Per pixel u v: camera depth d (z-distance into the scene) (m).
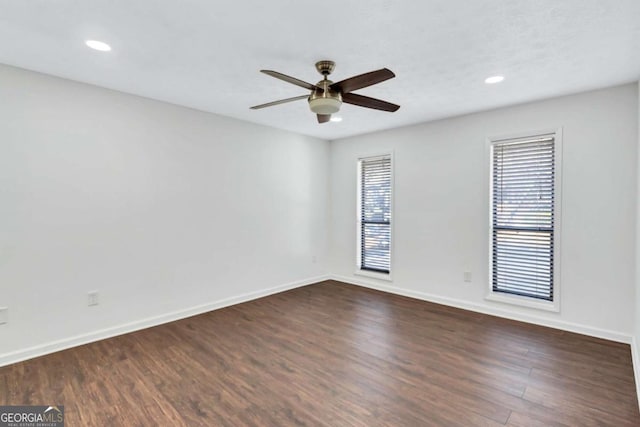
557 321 3.43
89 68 2.73
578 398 2.21
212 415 2.05
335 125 4.59
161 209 3.61
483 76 2.85
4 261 2.69
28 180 2.79
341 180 5.47
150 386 2.36
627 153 3.03
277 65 2.64
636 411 2.07
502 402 2.18
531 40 2.23
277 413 2.07
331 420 2.01
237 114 4.06
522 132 3.60
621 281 3.08
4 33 2.17
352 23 2.03
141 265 3.47
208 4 1.83
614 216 3.10
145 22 2.03
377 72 2.11
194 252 3.90
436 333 3.33
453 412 2.07
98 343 3.09
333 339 3.19
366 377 2.49
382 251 5.03
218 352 2.91
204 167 3.97
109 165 3.23
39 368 2.62
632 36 2.16
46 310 2.89
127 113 3.34
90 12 1.92
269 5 1.84
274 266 4.80
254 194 4.52
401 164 4.67
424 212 4.44
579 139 3.26
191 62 2.59
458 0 1.79
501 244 3.84
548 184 3.49
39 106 2.83
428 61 2.55
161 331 3.39
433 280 4.38
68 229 3.00
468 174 4.02
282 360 2.76
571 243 3.33
